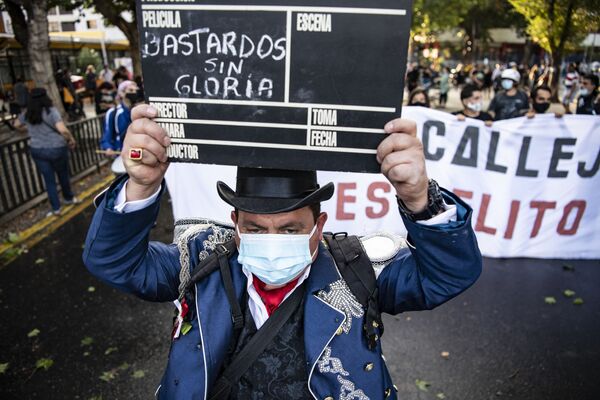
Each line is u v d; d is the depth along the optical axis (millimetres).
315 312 1369
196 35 1171
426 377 3266
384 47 1113
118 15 18172
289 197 1292
